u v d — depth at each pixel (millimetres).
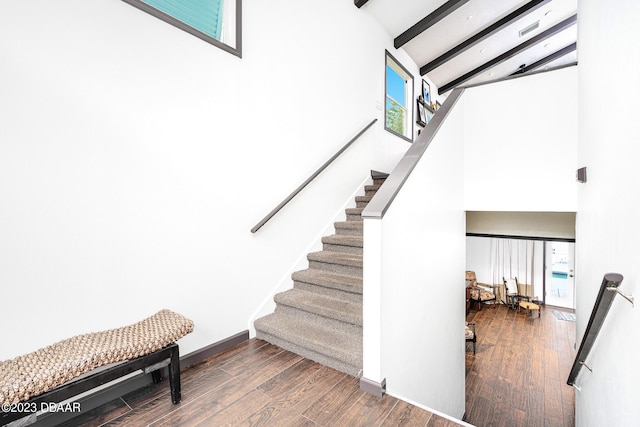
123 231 1640
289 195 2689
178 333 1545
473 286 8617
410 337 1978
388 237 1663
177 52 1872
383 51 4418
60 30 1420
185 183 1919
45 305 1388
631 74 1200
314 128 3012
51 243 1402
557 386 4258
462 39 5109
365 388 1625
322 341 1935
